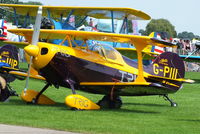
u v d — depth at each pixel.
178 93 38.38
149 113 23.95
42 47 23.91
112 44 54.97
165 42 23.88
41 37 30.39
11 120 18.30
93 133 16.48
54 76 24.61
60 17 57.44
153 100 31.61
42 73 24.66
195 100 32.47
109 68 25.70
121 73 26.19
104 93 25.94
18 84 37.09
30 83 38.88
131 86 24.05
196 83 52.72
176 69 27.02
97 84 24.88
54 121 18.88
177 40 89.00
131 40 24.33
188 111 25.44
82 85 25.12
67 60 24.30
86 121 19.42
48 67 24.05
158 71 27.30
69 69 24.47
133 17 57.25
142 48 24.39
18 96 28.64
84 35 25.14
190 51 86.38
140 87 24.00
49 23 49.16
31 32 27.12
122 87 24.50
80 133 16.42
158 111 25.11
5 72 26.97
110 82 24.97
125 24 57.31
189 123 20.30
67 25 53.16
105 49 25.89
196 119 21.81
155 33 67.12
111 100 26.20
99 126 18.09
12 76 27.33
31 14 59.00
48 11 54.62
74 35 25.41
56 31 25.33
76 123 18.64
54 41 44.28
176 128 18.59
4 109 22.05
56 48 24.05
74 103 23.25
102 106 26.05
